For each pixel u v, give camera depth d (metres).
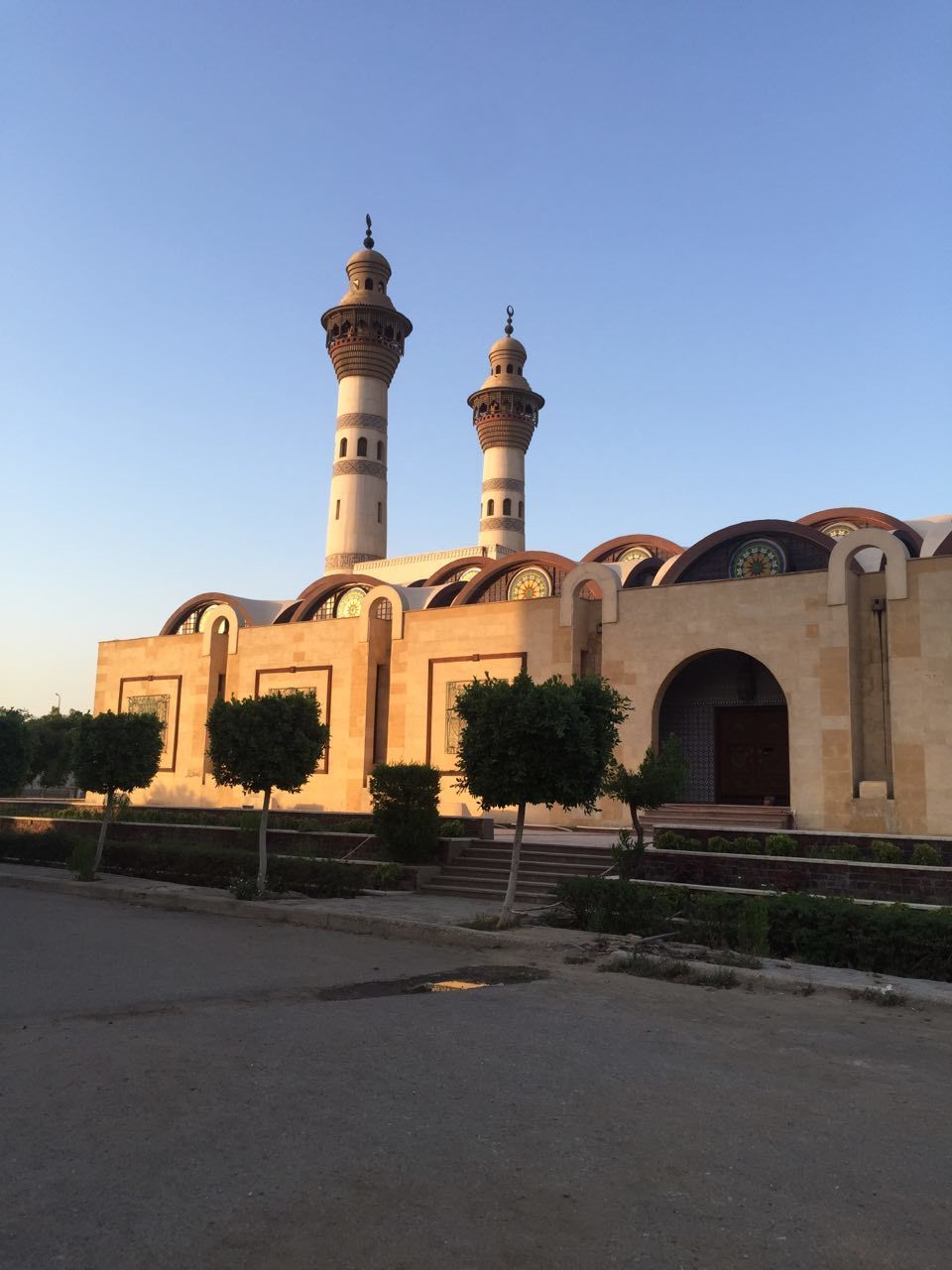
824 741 23.53
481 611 29.59
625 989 10.12
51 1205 4.36
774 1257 4.00
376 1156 4.99
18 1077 6.38
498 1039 7.62
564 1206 4.45
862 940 11.64
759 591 24.97
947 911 12.02
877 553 28.70
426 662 30.41
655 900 13.47
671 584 26.36
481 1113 5.73
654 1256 3.98
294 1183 4.63
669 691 29.38
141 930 13.67
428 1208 4.38
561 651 27.78
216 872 18.89
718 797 28.23
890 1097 6.39
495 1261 3.91
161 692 37.22
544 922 14.12
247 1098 5.91
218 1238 4.05
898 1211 4.48
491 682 14.81
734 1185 4.75
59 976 10.06
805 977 10.71
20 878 19.94
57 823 26.88
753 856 16.11
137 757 20.55
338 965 11.12
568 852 18.50
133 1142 5.15
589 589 33.75
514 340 68.12
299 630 33.97
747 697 28.16
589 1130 5.49
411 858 18.80
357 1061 6.84
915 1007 9.78
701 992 10.15
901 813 22.28
